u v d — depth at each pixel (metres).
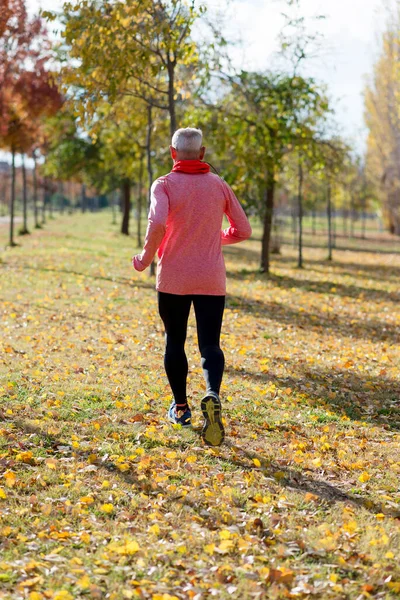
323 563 3.11
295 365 7.76
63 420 5.06
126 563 3.05
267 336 9.67
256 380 6.84
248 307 12.84
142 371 6.88
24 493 3.74
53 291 13.22
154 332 9.29
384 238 55.59
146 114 15.91
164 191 4.09
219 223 4.20
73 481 3.91
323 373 7.49
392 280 20.72
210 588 2.85
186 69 13.82
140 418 5.14
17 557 3.04
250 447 4.71
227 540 3.26
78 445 4.48
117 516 3.53
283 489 3.98
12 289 13.27
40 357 7.17
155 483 3.91
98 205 112.31
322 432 5.26
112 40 10.88
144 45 11.20
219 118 16.12
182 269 4.13
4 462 4.08
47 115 20.52
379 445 5.05
